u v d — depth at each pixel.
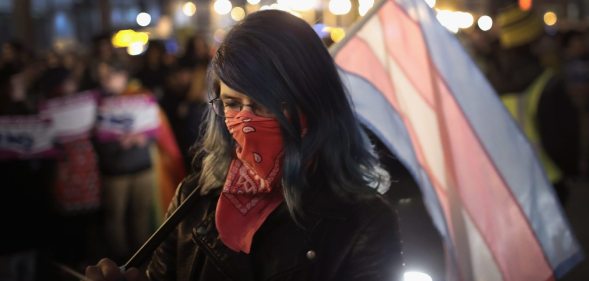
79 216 6.52
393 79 2.88
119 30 11.81
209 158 1.92
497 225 2.90
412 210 3.68
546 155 4.62
